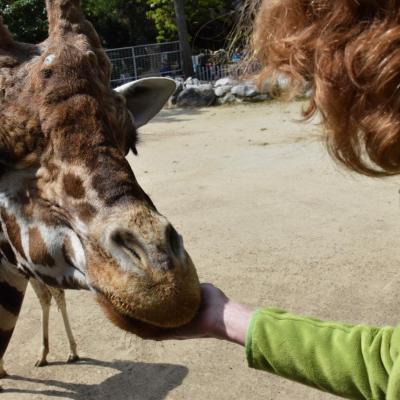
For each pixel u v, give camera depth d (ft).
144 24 112.47
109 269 7.98
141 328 7.72
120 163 8.86
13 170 9.64
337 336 5.63
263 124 51.72
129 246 7.82
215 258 23.21
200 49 93.15
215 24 60.29
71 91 9.37
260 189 32.01
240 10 7.11
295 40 4.83
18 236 9.86
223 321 6.42
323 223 26.25
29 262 9.90
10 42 10.26
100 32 112.88
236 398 15.29
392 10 4.24
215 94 65.92
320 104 4.65
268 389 15.57
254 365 5.98
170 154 42.42
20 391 16.17
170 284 7.33
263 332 5.90
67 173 8.89
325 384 5.57
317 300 19.65
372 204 28.35
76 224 8.77
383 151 4.37
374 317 18.48
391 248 23.25
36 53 10.23
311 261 22.49
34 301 21.17
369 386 5.31
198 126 53.93
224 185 33.27
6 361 17.57
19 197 9.62
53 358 17.63
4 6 83.56
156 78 12.21
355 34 4.42
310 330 5.74
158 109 12.78
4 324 13.14
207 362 16.90
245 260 22.90
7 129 9.41
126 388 16.01
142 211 8.12
